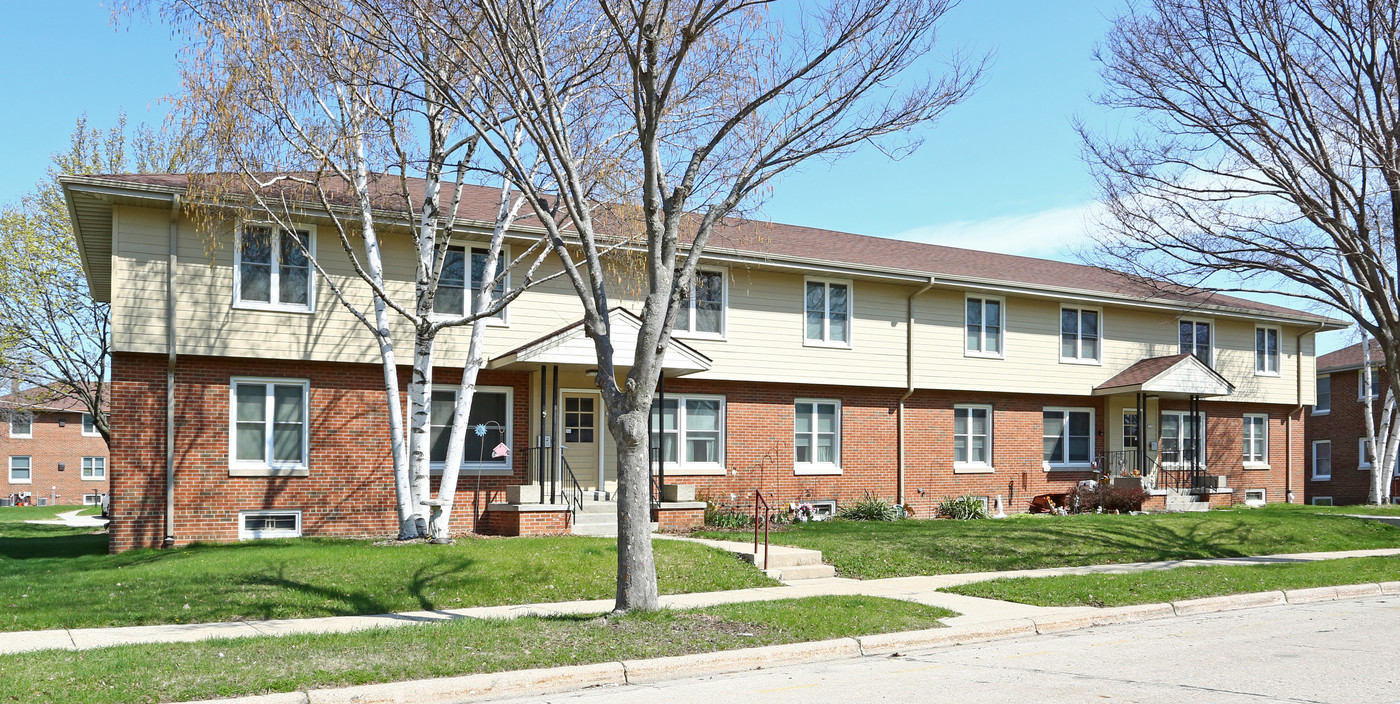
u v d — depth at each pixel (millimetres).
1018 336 27922
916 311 26281
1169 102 19344
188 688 7848
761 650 9742
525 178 12484
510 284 21062
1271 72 18844
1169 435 30906
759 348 23859
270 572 13797
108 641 10211
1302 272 20531
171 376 18141
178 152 15164
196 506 18312
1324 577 15875
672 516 20312
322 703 7887
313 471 19250
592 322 11609
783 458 24344
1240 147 19047
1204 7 18594
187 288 18234
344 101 16312
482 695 8383
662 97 11391
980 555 17953
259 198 15750
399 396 18797
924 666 9594
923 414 26562
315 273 19297
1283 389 32969
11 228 28531
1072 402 29078
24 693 7586
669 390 23047
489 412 21016
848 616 11477
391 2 13156
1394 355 20234
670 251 11672
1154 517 23719
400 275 20125
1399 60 18531
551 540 17062
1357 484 41188
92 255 21297
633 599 11273
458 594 13227
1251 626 12086
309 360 19156
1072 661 9789
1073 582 14688
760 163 12484
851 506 25000
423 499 17156
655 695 8375
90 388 32750
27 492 50281
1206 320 31688
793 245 25719
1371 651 10258
